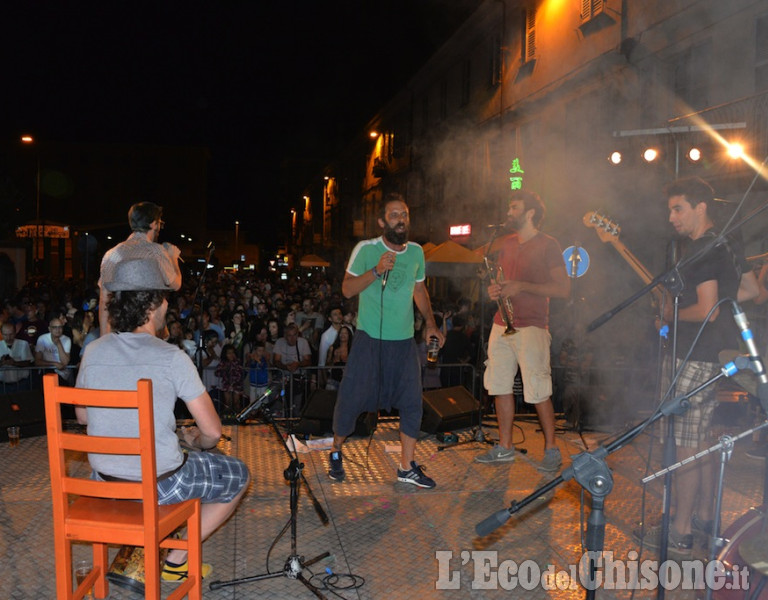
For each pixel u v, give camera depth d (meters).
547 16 17.89
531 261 5.23
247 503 4.55
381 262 4.53
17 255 22.66
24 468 5.16
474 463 5.48
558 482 2.56
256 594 3.37
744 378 2.68
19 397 6.11
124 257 4.50
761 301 5.22
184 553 3.46
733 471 5.25
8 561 3.62
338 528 4.16
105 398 2.72
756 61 10.98
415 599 3.34
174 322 9.80
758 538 2.21
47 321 11.88
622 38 14.30
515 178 18.23
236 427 6.55
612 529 4.14
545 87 17.89
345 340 9.23
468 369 9.52
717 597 2.76
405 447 4.95
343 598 3.33
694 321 3.67
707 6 12.02
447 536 4.06
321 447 5.93
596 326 3.47
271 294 24.64
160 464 3.06
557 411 8.09
